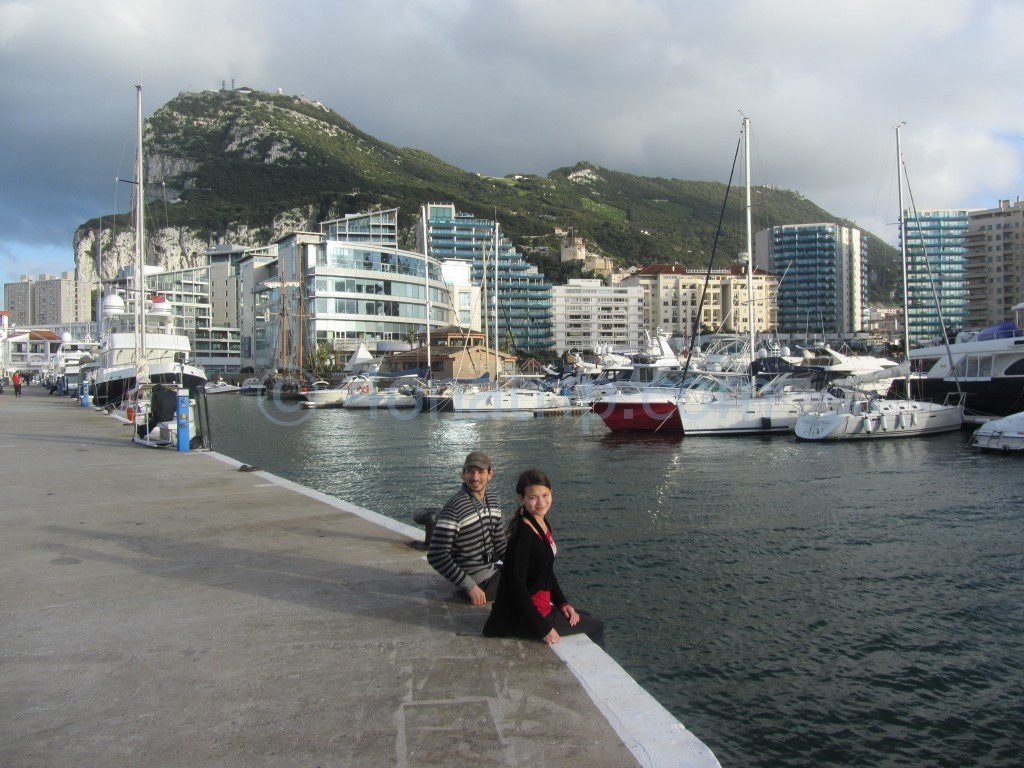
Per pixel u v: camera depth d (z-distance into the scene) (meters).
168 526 8.46
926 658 8.55
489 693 4.00
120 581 6.23
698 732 6.96
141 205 37.22
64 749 3.38
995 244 144.75
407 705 3.85
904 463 24.61
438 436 36.81
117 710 3.79
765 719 7.19
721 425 33.66
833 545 13.52
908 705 7.46
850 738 6.87
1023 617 9.83
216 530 8.23
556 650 4.63
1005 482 20.66
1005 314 143.75
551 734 3.54
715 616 9.84
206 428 18.14
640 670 8.23
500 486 20.84
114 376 45.75
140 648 4.68
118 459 15.52
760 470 23.34
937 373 37.75
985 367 35.78
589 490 19.59
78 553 7.21
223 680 4.18
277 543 7.59
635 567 12.06
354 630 5.01
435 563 5.56
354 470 24.69
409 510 17.34
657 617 9.81
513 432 38.22
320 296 109.00
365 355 83.50
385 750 3.38
